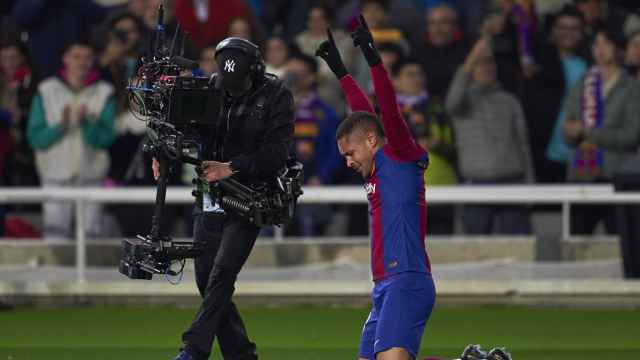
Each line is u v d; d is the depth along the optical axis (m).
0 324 30.97
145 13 38.62
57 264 37.28
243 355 22.00
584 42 38.69
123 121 37.69
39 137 37.66
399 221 18.69
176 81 20.48
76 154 37.66
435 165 36.84
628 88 37.41
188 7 38.25
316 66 37.31
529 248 36.69
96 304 34.00
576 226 39.00
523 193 34.22
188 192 34.66
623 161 37.50
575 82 38.00
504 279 34.97
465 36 38.50
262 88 21.33
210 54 36.78
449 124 36.97
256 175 21.38
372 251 19.02
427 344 27.75
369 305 33.72
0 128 38.56
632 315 32.19
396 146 18.64
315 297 33.81
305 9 41.22
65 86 37.72
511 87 37.41
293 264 36.78
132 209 37.78
